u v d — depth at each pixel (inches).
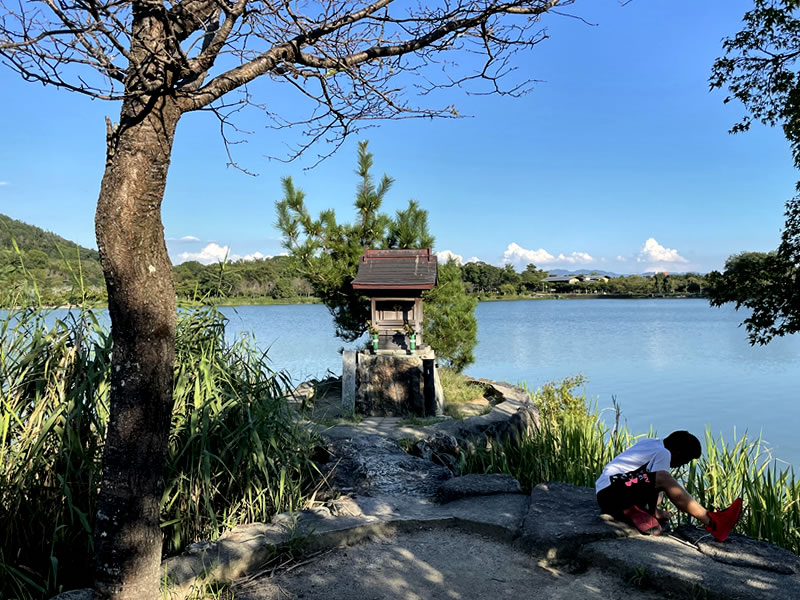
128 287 104.0
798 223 341.7
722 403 651.5
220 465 182.9
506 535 169.2
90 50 93.9
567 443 281.3
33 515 151.6
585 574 146.1
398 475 232.7
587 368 925.8
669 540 155.8
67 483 150.5
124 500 107.4
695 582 130.0
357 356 388.2
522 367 944.9
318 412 363.6
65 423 155.6
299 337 1258.0
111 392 109.0
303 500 197.6
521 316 2832.2
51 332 172.1
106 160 107.0
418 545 166.7
